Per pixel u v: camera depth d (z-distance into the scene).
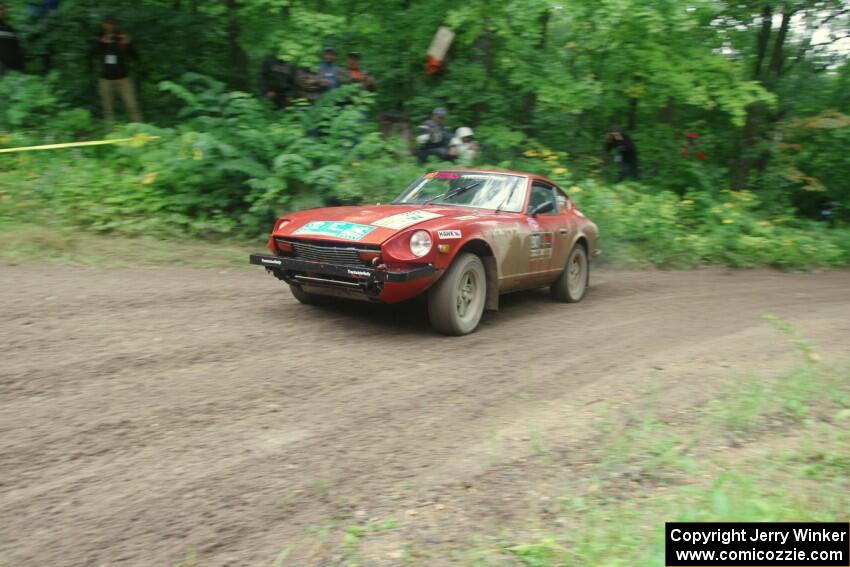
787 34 18.05
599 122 17.88
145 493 3.27
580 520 3.14
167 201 10.23
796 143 17.86
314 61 12.16
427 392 4.82
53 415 4.05
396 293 5.90
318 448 3.85
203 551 2.83
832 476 3.55
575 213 8.60
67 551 2.79
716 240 13.09
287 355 5.45
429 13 14.41
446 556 2.85
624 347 6.27
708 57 15.04
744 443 4.03
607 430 4.19
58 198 9.84
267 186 9.86
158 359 5.12
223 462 3.62
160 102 14.05
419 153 12.52
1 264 7.68
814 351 6.16
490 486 3.47
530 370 5.43
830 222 18.44
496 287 6.73
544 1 13.09
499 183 7.59
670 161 16.72
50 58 13.46
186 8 13.89
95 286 7.10
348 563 2.79
